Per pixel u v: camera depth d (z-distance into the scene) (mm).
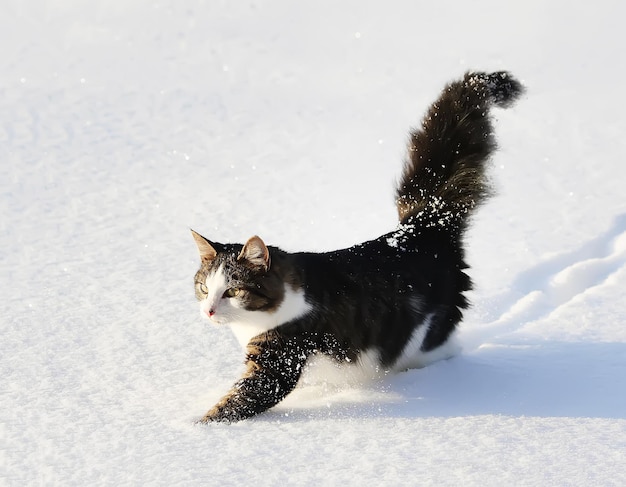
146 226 8328
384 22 16016
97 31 15484
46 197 8977
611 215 8227
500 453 4016
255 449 4133
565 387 5008
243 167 9930
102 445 4191
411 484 3713
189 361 5426
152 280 7031
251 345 4836
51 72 13320
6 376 5133
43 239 7953
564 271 7098
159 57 14188
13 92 12258
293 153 10312
